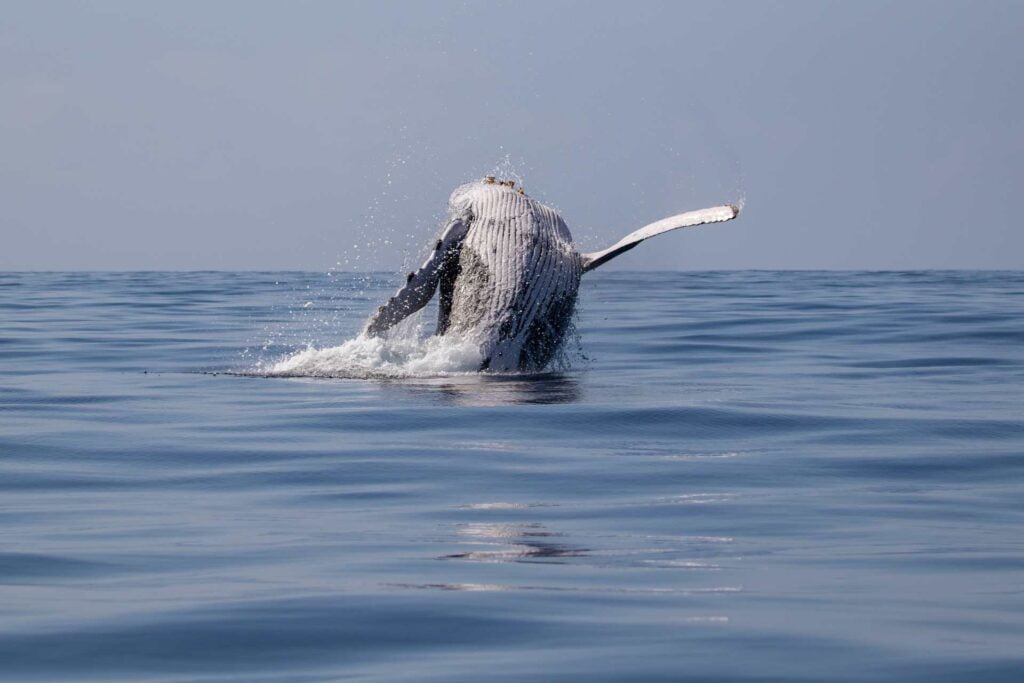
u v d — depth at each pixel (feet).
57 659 58.39
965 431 118.01
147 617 63.87
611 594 68.23
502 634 61.67
